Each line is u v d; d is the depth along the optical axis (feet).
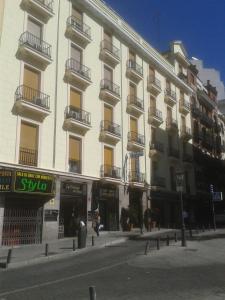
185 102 136.67
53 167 71.15
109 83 91.81
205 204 142.51
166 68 121.49
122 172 92.22
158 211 106.93
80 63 82.99
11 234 60.70
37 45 70.74
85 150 80.48
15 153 63.46
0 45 63.82
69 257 46.24
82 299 23.45
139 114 102.94
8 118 63.31
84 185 78.59
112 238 68.64
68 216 74.74
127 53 102.12
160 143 112.37
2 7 65.31
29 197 64.64
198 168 143.23
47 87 72.54
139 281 29.35
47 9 73.61
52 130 72.13
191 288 26.58
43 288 27.07
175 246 53.83
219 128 178.70
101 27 92.27
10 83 64.69
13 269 37.35
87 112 82.12
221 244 56.70
